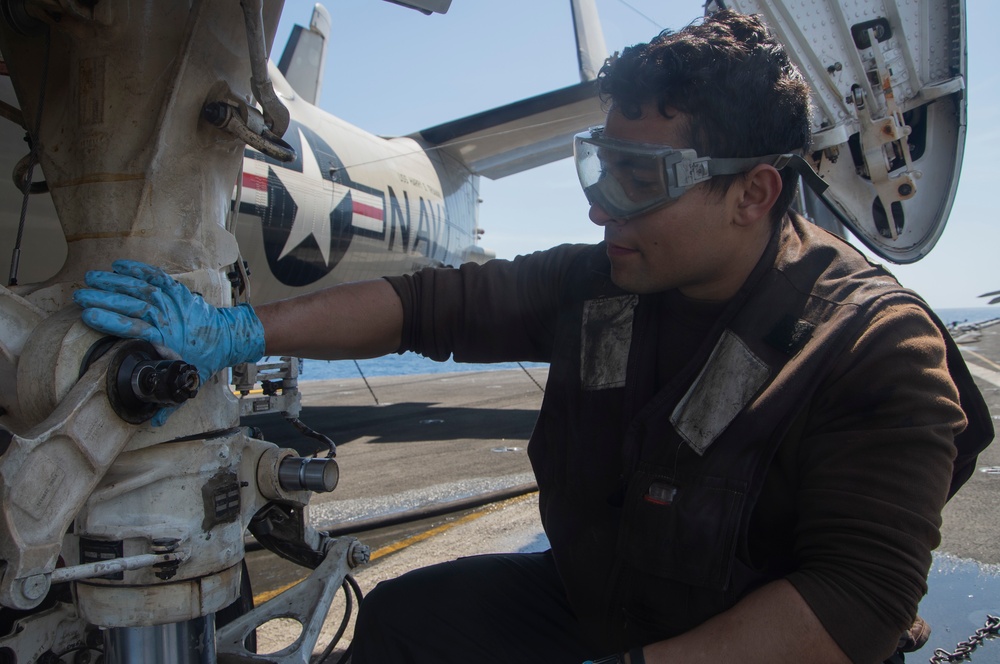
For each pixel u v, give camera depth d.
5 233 3.14
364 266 6.45
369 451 5.77
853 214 2.95
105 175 1.20
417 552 3.20
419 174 7.65
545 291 1.51
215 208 1.31
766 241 1.21
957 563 2.82
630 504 1.16
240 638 1.51
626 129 1.12
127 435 1.05
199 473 1.18
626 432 1.21
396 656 1.45
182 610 1.16
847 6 2.78
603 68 1.20
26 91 1.33
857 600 0.95
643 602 1.19
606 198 1.13
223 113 1.21
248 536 3.51
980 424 1.18
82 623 1.53
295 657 1.44
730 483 1.07
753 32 1.16
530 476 4.71
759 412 1.07
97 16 1.15
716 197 1.11
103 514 1.12
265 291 5.38
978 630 2.30
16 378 1.06
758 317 1.14
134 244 1.20
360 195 6.07
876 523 0.97
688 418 1.13
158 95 1.20
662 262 1.16
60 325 1.04
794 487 1.11
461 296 1.52
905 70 2.85
